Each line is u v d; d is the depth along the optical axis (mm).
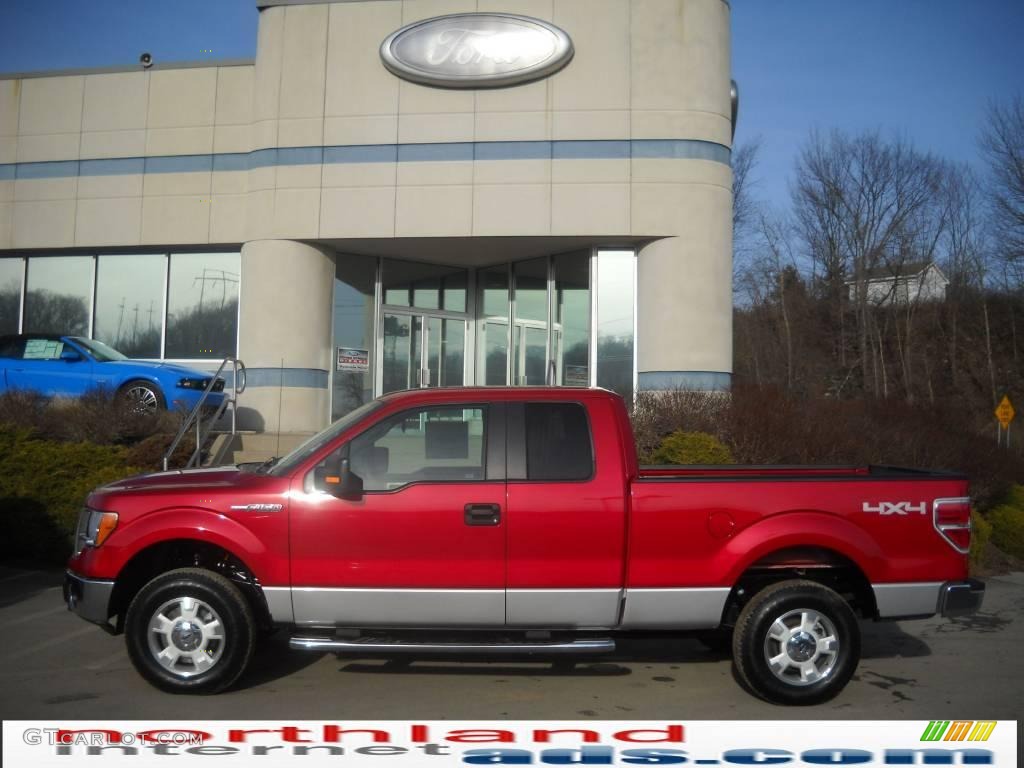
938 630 8125
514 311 18078
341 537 5504
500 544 5492
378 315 17531
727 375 15812
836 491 5645
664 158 15602
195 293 17438
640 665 6668
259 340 16203
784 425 11969
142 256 17688
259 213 16344
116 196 17328
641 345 15992
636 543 5520
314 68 16219
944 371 37906
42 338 14047
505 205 15742
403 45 15867
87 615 5617
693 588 5531
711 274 15633
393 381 17750
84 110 17531
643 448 11734
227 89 17047
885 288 39094
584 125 15680
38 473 9977
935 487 5707
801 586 5617
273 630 6047
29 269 18094
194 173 17094
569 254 17094
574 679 6277
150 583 5605
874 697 5949
